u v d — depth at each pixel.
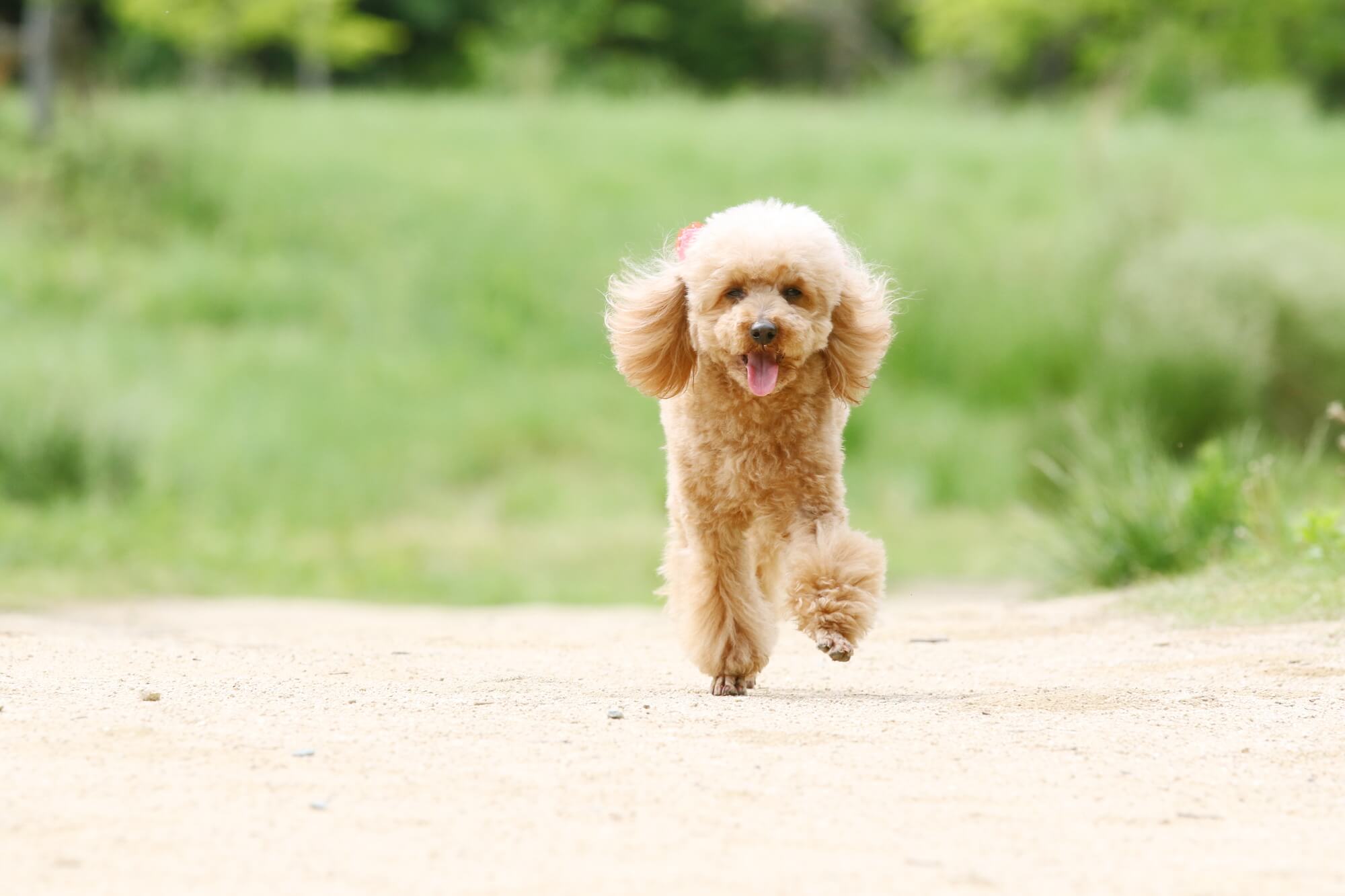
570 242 23.23
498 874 3.24
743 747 4.45
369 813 3.65
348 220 23.73
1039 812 3.82
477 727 4.66
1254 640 6.75
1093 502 10.34
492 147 26.50
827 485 5.74
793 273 5.58
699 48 43.38
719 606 5.67
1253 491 9.03
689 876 3.25
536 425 19.23
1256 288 18.47
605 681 5.96
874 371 5.95
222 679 5.61
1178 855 3.49
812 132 27.20
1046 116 29.94
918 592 12.05
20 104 27.08
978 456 18.30
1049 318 19.69
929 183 24.33
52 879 3.13
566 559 14.99
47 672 5.65
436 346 21.17
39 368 16.45
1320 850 3.54
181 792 3.78
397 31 39.53
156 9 29.41
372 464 17.92
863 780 4.09
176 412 17.77
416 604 12.16
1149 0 32.44
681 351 5.89
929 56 39.41
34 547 12.89
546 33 38.06
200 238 23.12
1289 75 34.53
